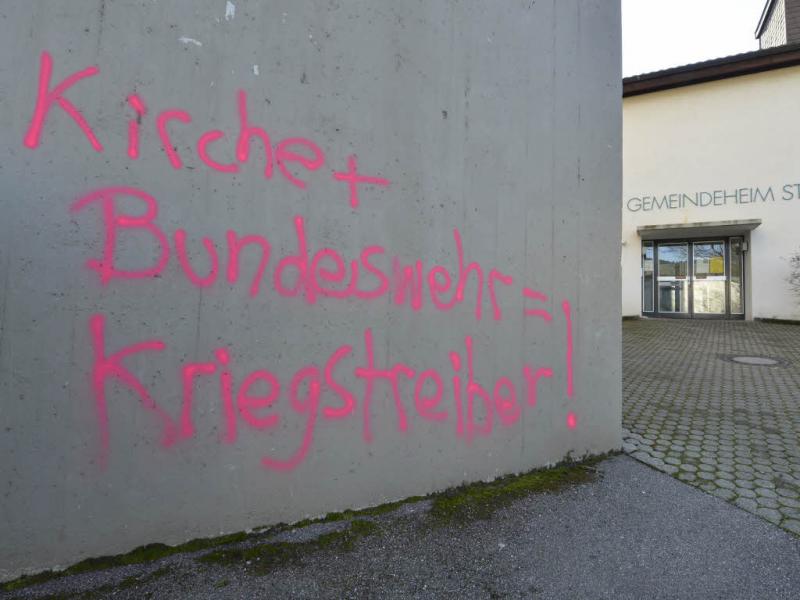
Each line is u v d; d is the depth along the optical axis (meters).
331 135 2.42
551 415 3.17
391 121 2.58
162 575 2.01
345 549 2.23
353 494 2.53
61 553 1.99
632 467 3.22
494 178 2.91
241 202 2.24
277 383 2.33
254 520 2.31
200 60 2.15
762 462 3.32
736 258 12.32
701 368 6.73
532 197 3.06
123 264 2.04
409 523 2.46
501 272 2.95
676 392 5.42
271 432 2.33
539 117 3.09
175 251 2.12
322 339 2.42
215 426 2.22
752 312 11.73
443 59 2.73
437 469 2.76
